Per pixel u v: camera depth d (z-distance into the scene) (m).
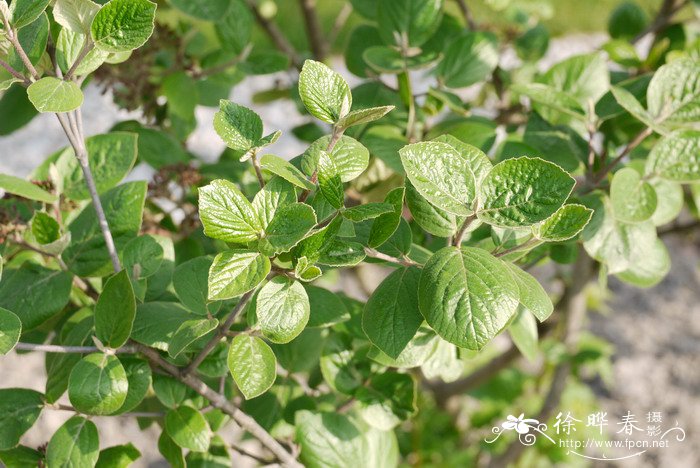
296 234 0.85
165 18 1.74
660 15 1.24
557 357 1.53
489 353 2.10
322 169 0.85
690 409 2.58
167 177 1.11
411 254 0.93
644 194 0.97
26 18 0.87
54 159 1.00
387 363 0.95
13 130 1.08
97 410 0.89
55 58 0.92
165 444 0.96
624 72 1.15
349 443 1.01
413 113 1.05
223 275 0.84
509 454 1.89
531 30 1.36
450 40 1.13
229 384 1.03
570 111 1.02
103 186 0.99
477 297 0.85
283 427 1.04
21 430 0.93
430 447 2.01
